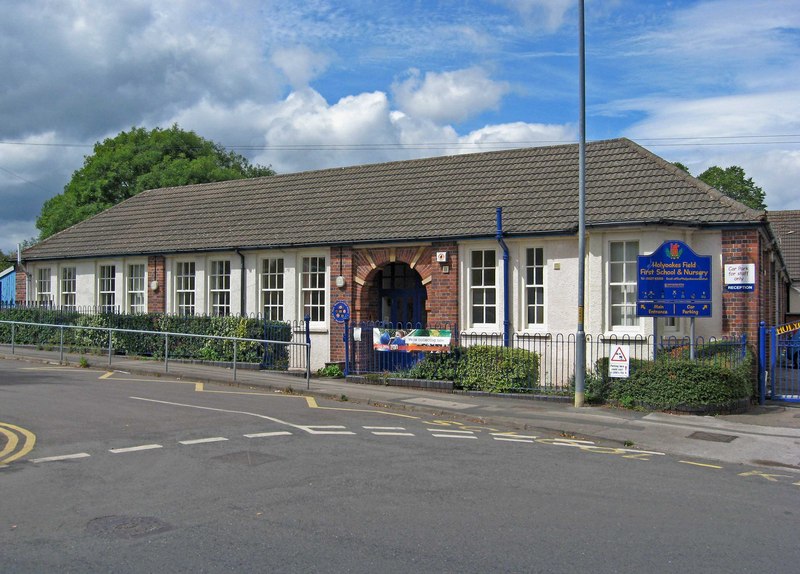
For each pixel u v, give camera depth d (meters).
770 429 12.65
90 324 24.55
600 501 7.78
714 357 14.81
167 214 27.03
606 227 16.61
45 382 16.56
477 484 8.37
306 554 5.97
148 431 11.07
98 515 6.96
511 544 6.29
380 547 6.16
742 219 15.96
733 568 5.85
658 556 6.09
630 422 13.09
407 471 8.91
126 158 44.22
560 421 13.05
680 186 17.48
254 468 8.88
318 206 23.36
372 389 16.86
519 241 18.08
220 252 23.09
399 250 19.84
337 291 20.83
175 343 22.52
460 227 18.95
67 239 28.20
